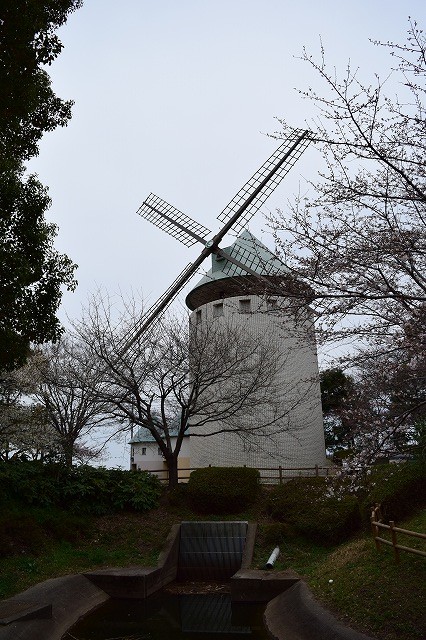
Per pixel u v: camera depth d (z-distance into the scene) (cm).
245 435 2044
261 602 1138
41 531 1341
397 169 618
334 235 629
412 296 616
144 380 1733
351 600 886
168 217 2500
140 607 1166
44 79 1104
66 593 1092
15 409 1568
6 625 823
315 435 2278
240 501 1650
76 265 1050
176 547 1471
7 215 953
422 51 607
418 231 632
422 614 774
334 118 829
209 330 1970
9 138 1016
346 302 628
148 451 4109
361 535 1379
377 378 691
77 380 1762
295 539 1449
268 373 1897
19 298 941
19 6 955
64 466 1616
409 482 1327
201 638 960
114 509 1598
